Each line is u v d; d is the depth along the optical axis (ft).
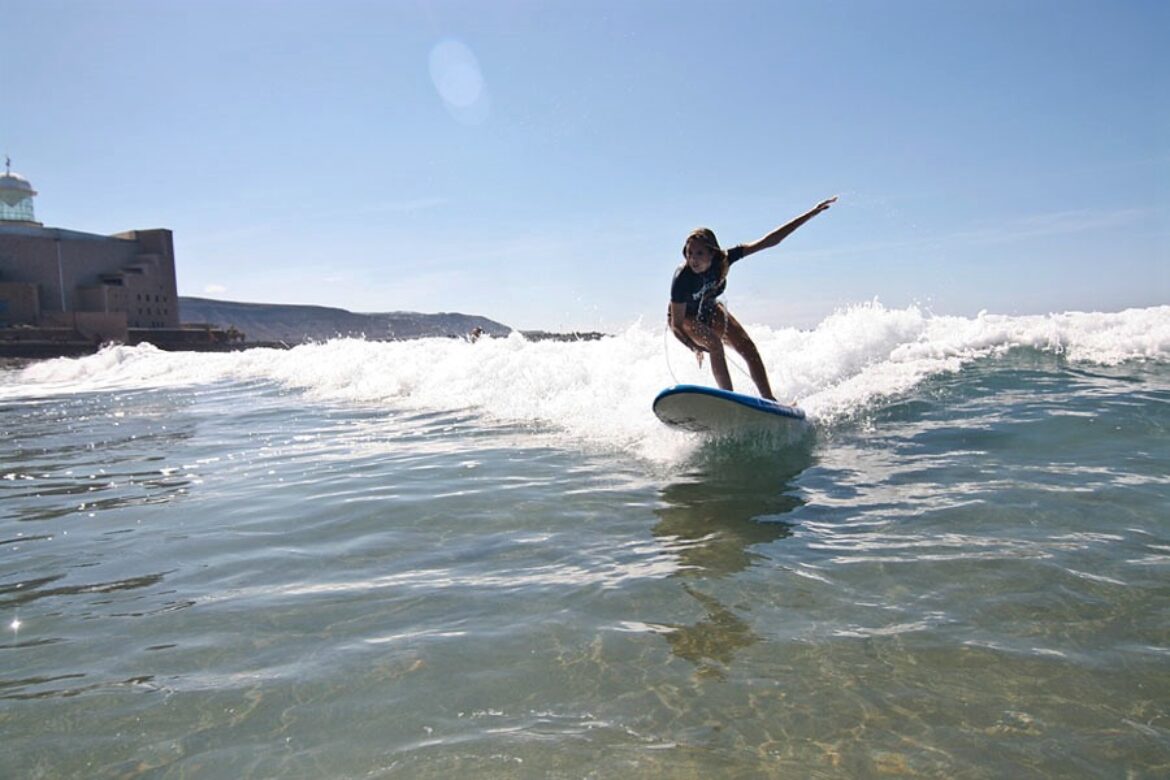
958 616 7.76
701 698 6.47
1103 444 14.24
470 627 8.14
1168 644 6.97
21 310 171.63
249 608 8.96
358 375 35.22
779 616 8.02
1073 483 12.01
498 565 10.12
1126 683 6.35
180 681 7.14
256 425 25.12
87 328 173.68
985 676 6.58
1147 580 8.32
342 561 10.59
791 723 6.03
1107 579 8.41
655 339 28.73
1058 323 25.77
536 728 6.11
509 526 11.89
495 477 15.17
